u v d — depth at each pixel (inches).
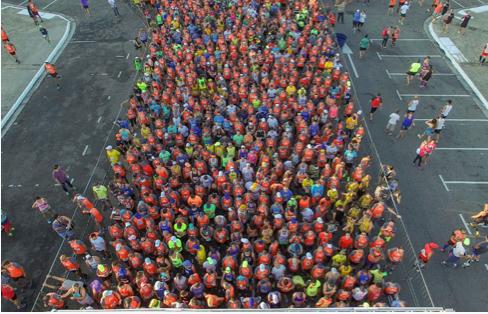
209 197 637.9
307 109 820.0
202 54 1022.4
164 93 888.3
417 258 636.7
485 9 1403.8
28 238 689.6
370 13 1402.6
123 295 529.7
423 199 738.8
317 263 553.6
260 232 611.8
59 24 1386.6
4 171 827.4
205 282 540.7
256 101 848.9
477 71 1082.7
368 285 540.4
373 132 892.0
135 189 748.0
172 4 1275.8
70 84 1081.4
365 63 1133.1
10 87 1072.2
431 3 1460.4
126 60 1172.5
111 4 1402.6
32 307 588.4
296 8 1244.5
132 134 868.0
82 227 698.8
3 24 1395.2
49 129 933.8
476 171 794.2
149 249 584.4
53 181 799.7
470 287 601.3
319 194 649.0
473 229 685.3
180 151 734.5
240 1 1283.2
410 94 1008.2
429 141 757.3
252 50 1014.4
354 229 659.4
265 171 671.8
